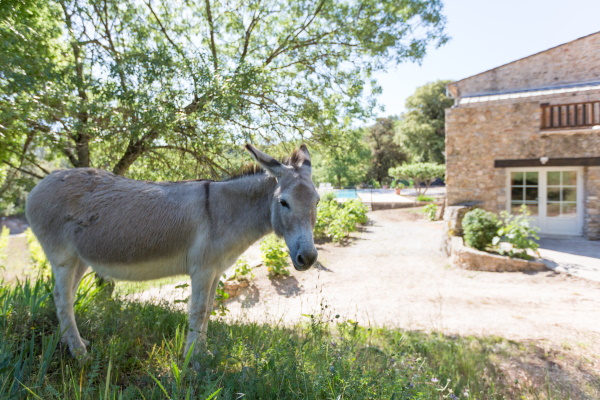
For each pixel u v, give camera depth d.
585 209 10.91
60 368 2.69
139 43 6.20
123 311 3.75
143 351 3.14
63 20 5.76
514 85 14.30
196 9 8.02
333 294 7.49
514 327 5.27
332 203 18.33
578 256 8.94
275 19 8.44
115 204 2.95
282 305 6.83
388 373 2.73
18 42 4.39
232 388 2.30
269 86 6.03
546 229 11.55
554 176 11.33
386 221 17.66
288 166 2.93
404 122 40.59
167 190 3.12
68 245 3.00
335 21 7.71
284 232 2.71
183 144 5.91
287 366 2.58
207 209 3.02
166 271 3.08
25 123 4.64
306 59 8.05
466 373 3.84
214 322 4.25
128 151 6.12
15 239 18.09
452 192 12.20
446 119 12.16
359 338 4.06
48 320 3.33
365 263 10.02
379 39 7.56
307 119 6.97
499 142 11.57
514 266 8.47
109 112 5.03
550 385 3.66
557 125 12.16
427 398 2.57
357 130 8.17
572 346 4.55
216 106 4.93
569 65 13.41
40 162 6.13
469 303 6.53
